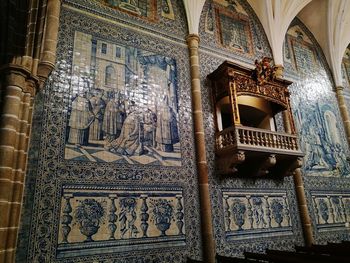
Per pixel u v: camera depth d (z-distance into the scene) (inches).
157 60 304.5
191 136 297.9
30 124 211.6
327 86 478.9
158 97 289.1
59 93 235.9
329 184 398.0
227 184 302.7
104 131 245.0
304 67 463.2
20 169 193.2
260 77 336.5
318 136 419.2
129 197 238.7
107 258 213.0
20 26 212.1
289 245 322.3
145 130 268.1
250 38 408.2
